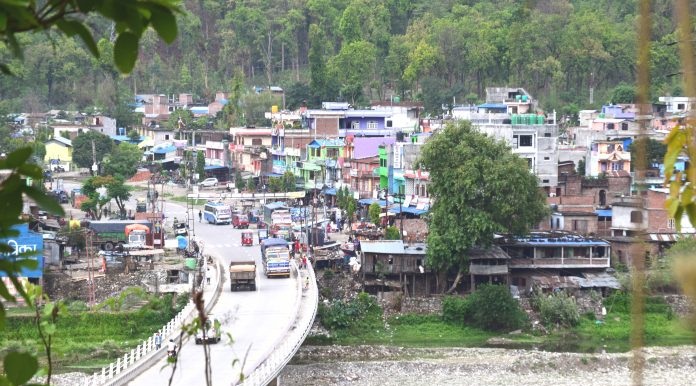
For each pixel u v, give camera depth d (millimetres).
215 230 160750
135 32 10781
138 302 106250
